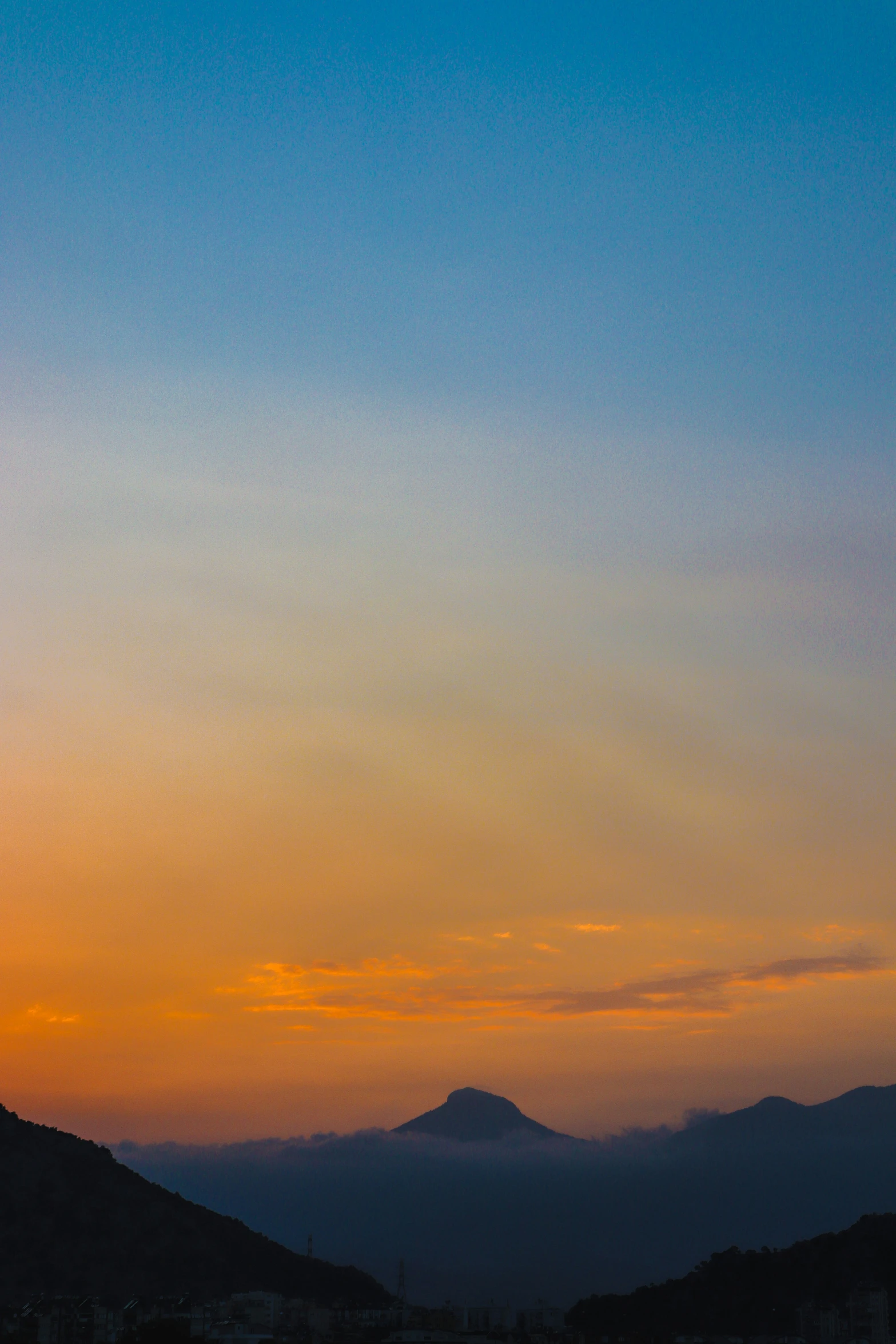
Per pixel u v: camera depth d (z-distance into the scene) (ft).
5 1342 623.36
